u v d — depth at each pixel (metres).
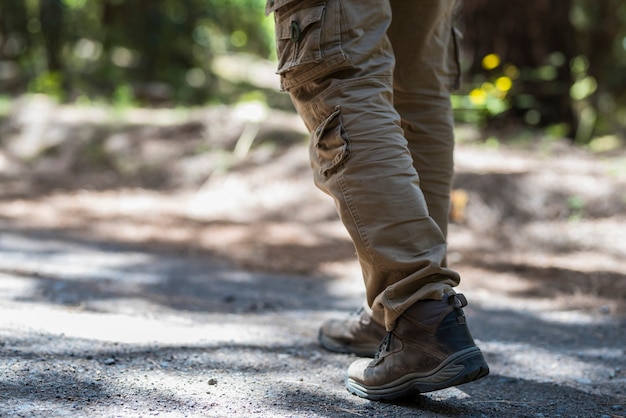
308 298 3.60
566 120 7.22
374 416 1.83
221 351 2.37
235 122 7.33
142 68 11.11
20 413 1.62
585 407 2.04
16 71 10.16
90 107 8.45
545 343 2.81
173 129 7.47
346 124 1.84
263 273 4.20
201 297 3.42
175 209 6.07
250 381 2.06
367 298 1.94
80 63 11.20
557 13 7.12
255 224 5.55
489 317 3.27
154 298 3.29
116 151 7.36
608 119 11.09
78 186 6.88
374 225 1.82
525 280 4.06
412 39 2.18
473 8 7.20
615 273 4.15
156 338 2.44
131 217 5.72
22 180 7.04
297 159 6.61
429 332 1.84
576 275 4.13
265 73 13.81
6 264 3.83
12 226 5.22
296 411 1.81
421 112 2.25
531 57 7.12
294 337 2.70
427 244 1.82
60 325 2.48
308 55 1.86
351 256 4.66
